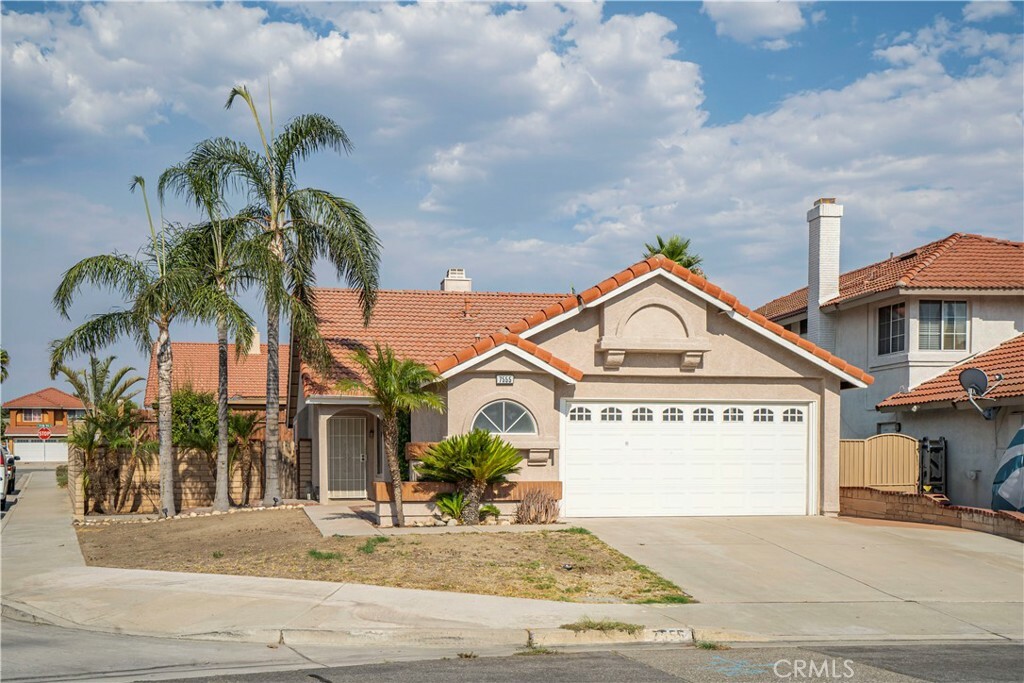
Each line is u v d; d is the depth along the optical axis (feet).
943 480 75.25
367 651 31.86
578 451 62.03
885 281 85.87
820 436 65.26
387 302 82.53
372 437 81.05
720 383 64.03
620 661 30.07
